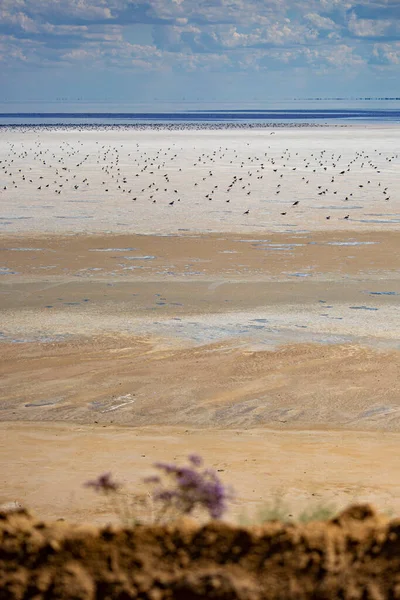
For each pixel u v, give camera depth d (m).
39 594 4.79
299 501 11.30
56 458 14.15
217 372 20.33
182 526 5.11
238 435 16.05
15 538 5.04
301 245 37.25
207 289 29.41
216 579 4.76
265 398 18.55
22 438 15.62
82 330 24.17
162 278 31.09
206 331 24.02
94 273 31.98
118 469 13.35
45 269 32.66
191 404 18.17
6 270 32.44
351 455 14.51
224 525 5.07
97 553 4.95
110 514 10.64
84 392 18.95
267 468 13.46
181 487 5.93
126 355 21.77
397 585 4.67
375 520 5.28
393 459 14.24
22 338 23.38
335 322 24.97
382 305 27.12
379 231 40.75
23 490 12.07
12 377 20.05
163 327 24.48
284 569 4.80
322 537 4.94
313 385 19.38
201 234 40.06
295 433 16.25
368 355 21.66
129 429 16.48
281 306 27.03
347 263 33.62
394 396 18.61
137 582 4.80
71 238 39.00
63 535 5.07
